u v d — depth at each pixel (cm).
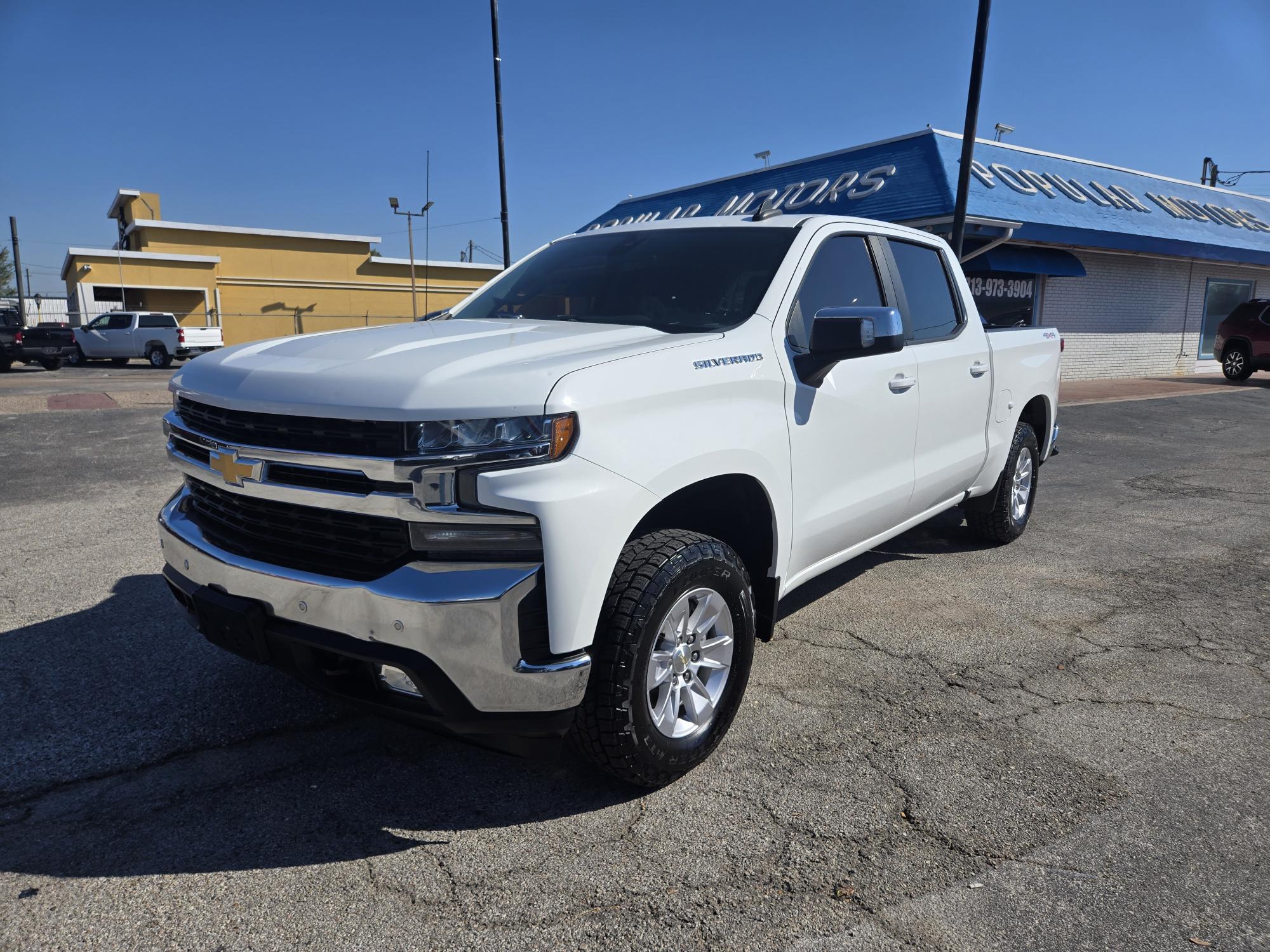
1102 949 213
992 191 1652
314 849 253
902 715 338
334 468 243
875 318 310
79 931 218
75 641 400
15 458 851
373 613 238
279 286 3784
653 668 271
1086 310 1969
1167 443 1098
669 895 233
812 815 270
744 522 325
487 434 234
